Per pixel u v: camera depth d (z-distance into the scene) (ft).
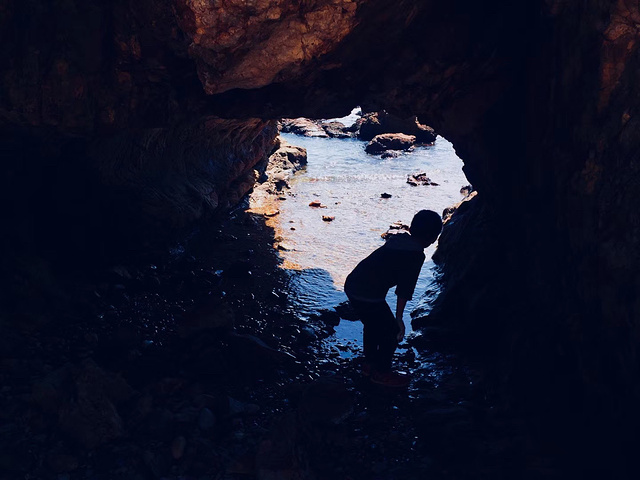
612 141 11.91
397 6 13.12
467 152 20.52
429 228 14.93
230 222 28.35
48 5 14.73
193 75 16.14
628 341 11.34
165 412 13.92
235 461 12.67
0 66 14.66
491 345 17.49
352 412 14.51
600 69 11.91
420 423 14.24
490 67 16.20
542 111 14.29
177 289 20.97
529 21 14.89
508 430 13.52
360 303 15.28
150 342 17.17
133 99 16.34
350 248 25.73
